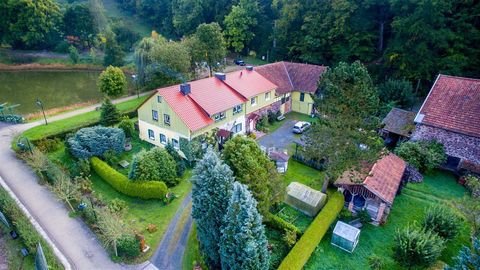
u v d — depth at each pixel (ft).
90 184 90.53
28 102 163.84
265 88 135.44
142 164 88.48
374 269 66.08
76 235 73.15
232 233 53.93
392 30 173.99
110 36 235.20
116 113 125.80
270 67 154.61
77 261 66.33
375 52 187.42
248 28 248.73
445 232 70.23
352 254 70.64
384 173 84.43
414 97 147.54
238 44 248.11
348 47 188.14
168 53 160.86
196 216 62.28
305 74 154.71
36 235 67.92
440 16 149.59
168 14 304.91
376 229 77.87
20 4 247.91
